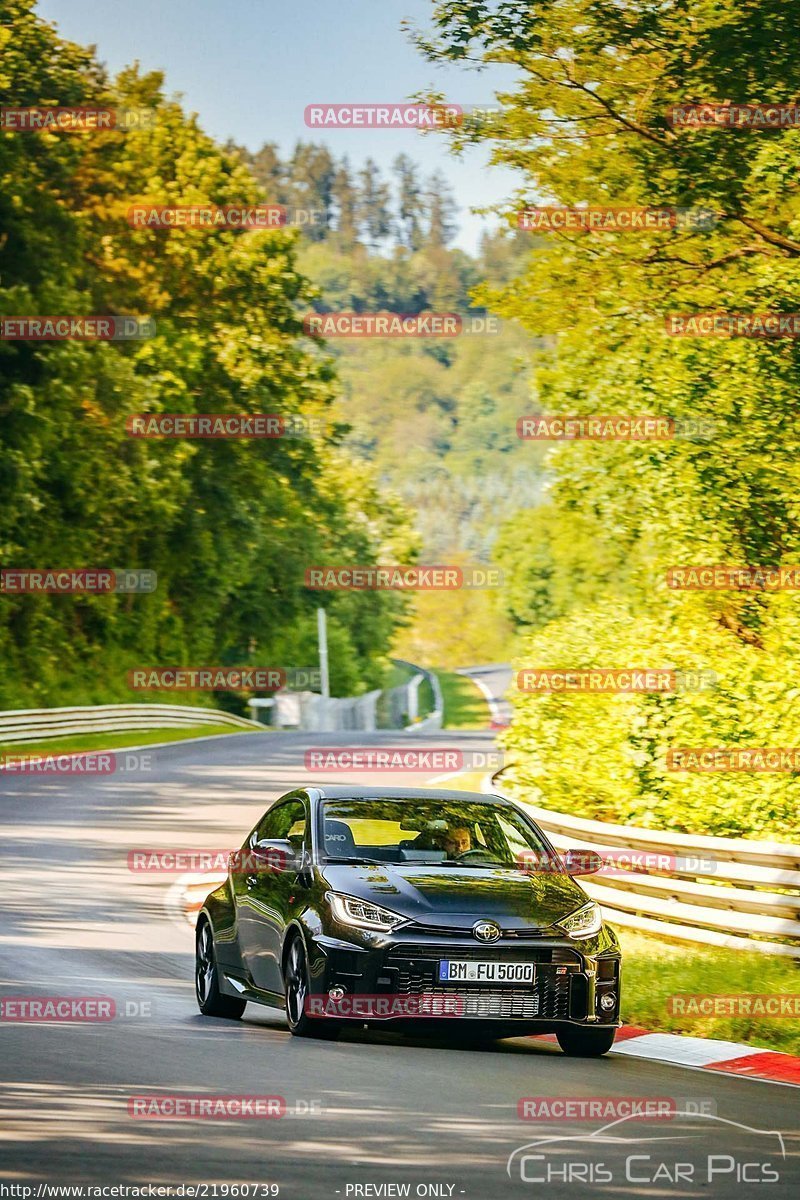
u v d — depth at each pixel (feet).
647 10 211.00
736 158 213.87
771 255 231.50
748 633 226.17
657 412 228.84
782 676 171.32
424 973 92.84
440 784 324.60
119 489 567.18
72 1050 89.92
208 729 565.12
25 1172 61.11
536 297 246.68
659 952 135.95
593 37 214.69
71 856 212.84
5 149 538.88
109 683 604.90
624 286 236.84
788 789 165.17
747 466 224.94
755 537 231.30
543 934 95.20
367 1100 77.36
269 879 105.19
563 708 203.51
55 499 561.02
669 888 144.66
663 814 174.29
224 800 302.04
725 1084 88.74
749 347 223.71
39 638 561.84
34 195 563.48
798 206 221.05
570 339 244.22
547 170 234.99
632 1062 96.63
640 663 182.19
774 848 131.75
